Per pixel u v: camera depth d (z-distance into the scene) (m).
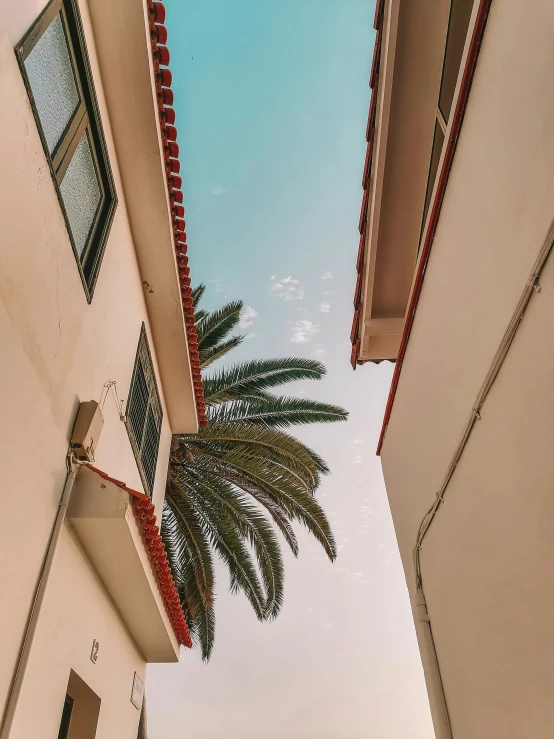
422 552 6.66
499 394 4.47
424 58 7.30
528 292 3.92
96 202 6.26
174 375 9.81
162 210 7.56
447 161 5.52
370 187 8.24
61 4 5.05
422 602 6.62
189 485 13.59
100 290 6.05
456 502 5.51
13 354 3.79
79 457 4.94
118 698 6.32
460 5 5.99
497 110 4.39
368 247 8.49
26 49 4.18
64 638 4.77
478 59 4.79
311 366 14.27
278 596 12.55
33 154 4.20
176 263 8.23
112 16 6.09
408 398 7.21
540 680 3.92
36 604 4.09
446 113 6.55
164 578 6.46
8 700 3.68
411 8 6.93
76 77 5.57
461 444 5.25
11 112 3.84
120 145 6.98
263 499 13.56
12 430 3.77
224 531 12.95
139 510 5.43
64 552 4.81
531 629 4.02
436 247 6.01
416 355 6.82
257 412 14.05
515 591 4.25
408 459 7.25
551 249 3.64
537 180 3.76
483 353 4.79
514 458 4.23
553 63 3.49
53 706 4.42
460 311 5.31
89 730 5.53
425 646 6.33
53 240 4.56
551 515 3.69
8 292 3.75
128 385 7.25
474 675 5.14
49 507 4.41
